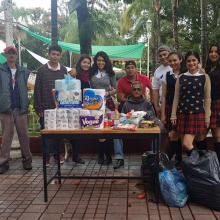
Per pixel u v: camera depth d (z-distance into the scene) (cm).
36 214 454
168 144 599
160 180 477
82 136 480
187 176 477
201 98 514
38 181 582
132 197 506
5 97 622
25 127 640
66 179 584
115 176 563
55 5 848
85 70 668
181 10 2395
